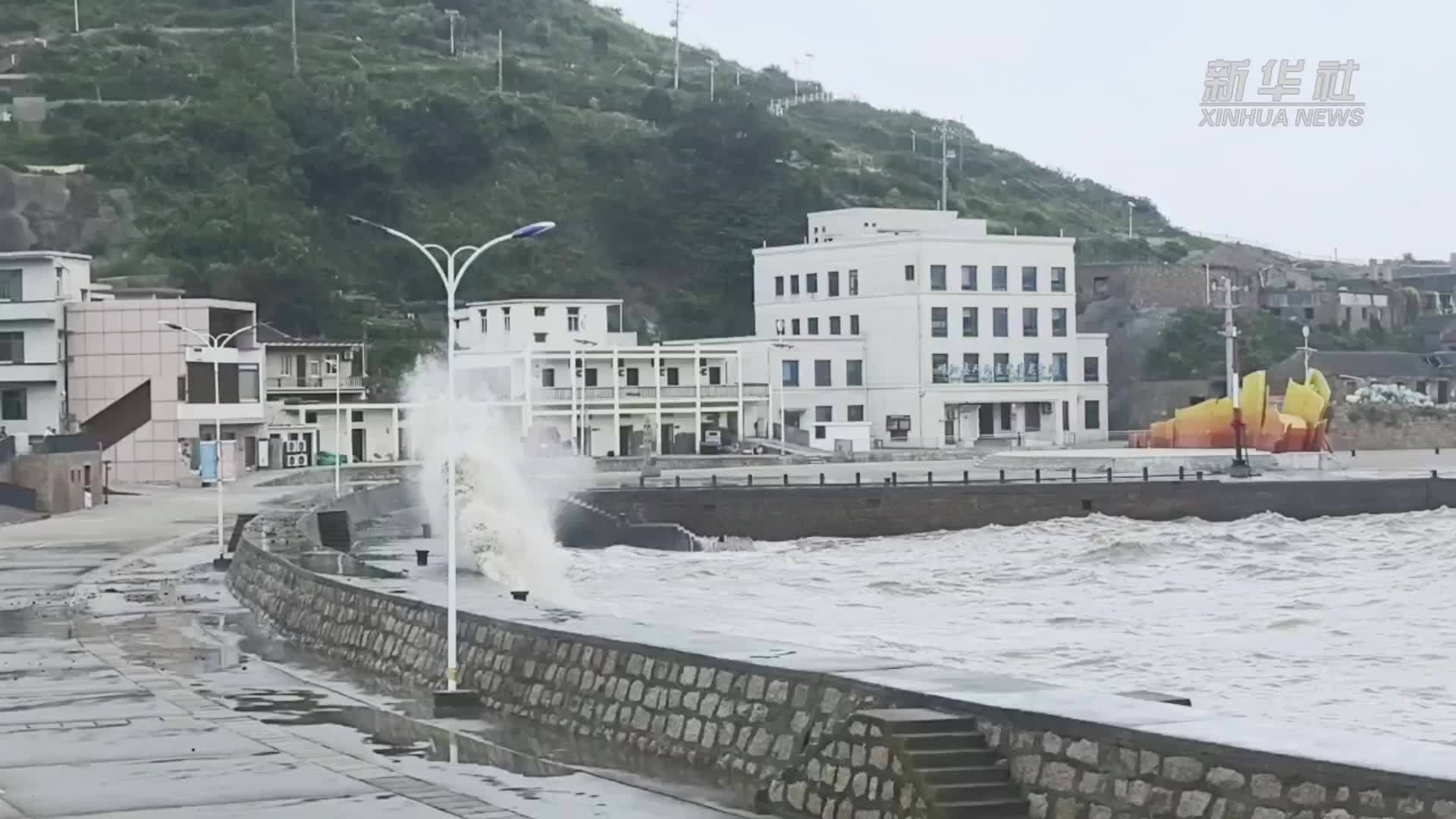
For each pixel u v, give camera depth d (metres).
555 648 29.95
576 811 22.58
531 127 199.25
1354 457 134.38
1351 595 65.06
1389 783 15.69
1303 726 19.16
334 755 27.02
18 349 118.75
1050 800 18.95
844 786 20.97
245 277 159.62
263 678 36.47
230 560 64.88
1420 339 194.88
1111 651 49.22
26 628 46.34
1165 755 17.81
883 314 150.50
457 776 25.17
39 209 169.75
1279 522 95.19
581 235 187.75
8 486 91.56
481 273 175.38
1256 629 55.38
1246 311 185.12
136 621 47.88
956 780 19.47
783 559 84.69
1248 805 16.86
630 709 27.11
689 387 140.12
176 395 120.00
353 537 80.88
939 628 55.25
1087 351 155.00
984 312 150.88
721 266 187.75
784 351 147.12
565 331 143.12
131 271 160.00
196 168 180.38
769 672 24.11
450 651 31.59
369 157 183.88
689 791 23.59
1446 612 59.22
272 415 131.62
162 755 27.19
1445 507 98.81
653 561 82.31
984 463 122.25
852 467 123.19
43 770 25.98
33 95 198.12
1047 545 87.62
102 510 96.75
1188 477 103.94
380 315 165.75
